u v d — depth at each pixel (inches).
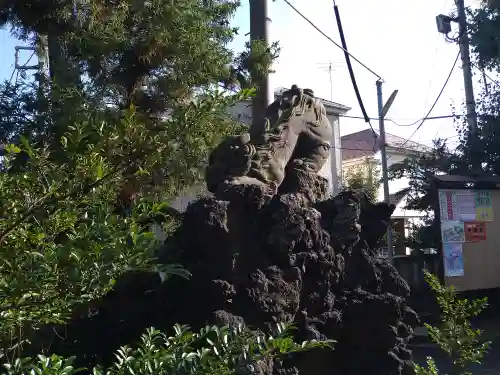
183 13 403.2
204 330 119.4
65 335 206.2
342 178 1019.3
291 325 115.1
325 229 244.1
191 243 215.8
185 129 110.7
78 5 394.3
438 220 583.2
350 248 247.3
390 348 242.1
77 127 106.7
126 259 99.7
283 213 222.8
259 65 438.6
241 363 106.6
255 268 217.3
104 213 104.4
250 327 207.5
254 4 447.2
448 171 751.1
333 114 849.5
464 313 164.9
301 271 225.3
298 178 254.1
